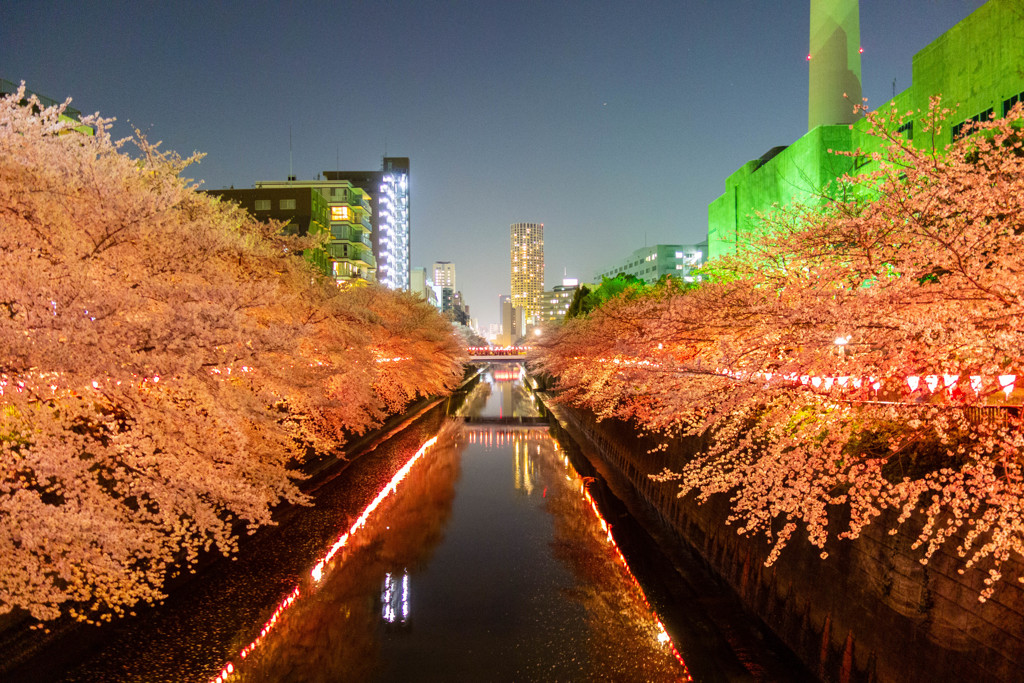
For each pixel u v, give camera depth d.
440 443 39.94
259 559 17.66
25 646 10.89
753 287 9.41
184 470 8.85
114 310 7.74
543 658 13.19
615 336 22.00
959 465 8.41
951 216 7.30
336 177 130.38
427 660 13.07
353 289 31.17
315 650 13.36
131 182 10.92
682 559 18.50
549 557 19.33
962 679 8.05
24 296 7.25
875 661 9.80
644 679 12.29
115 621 12.68
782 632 12.94
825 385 7.96
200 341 7.78
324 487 25.86
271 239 16.88
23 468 8.62
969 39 29.05
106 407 9.47
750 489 8.34
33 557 7.74
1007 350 5.97
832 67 58.31
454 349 56.41
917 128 31.84
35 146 8.90
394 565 18.61
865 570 10.31
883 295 7.07
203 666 12.16
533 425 46.75
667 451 22.28
